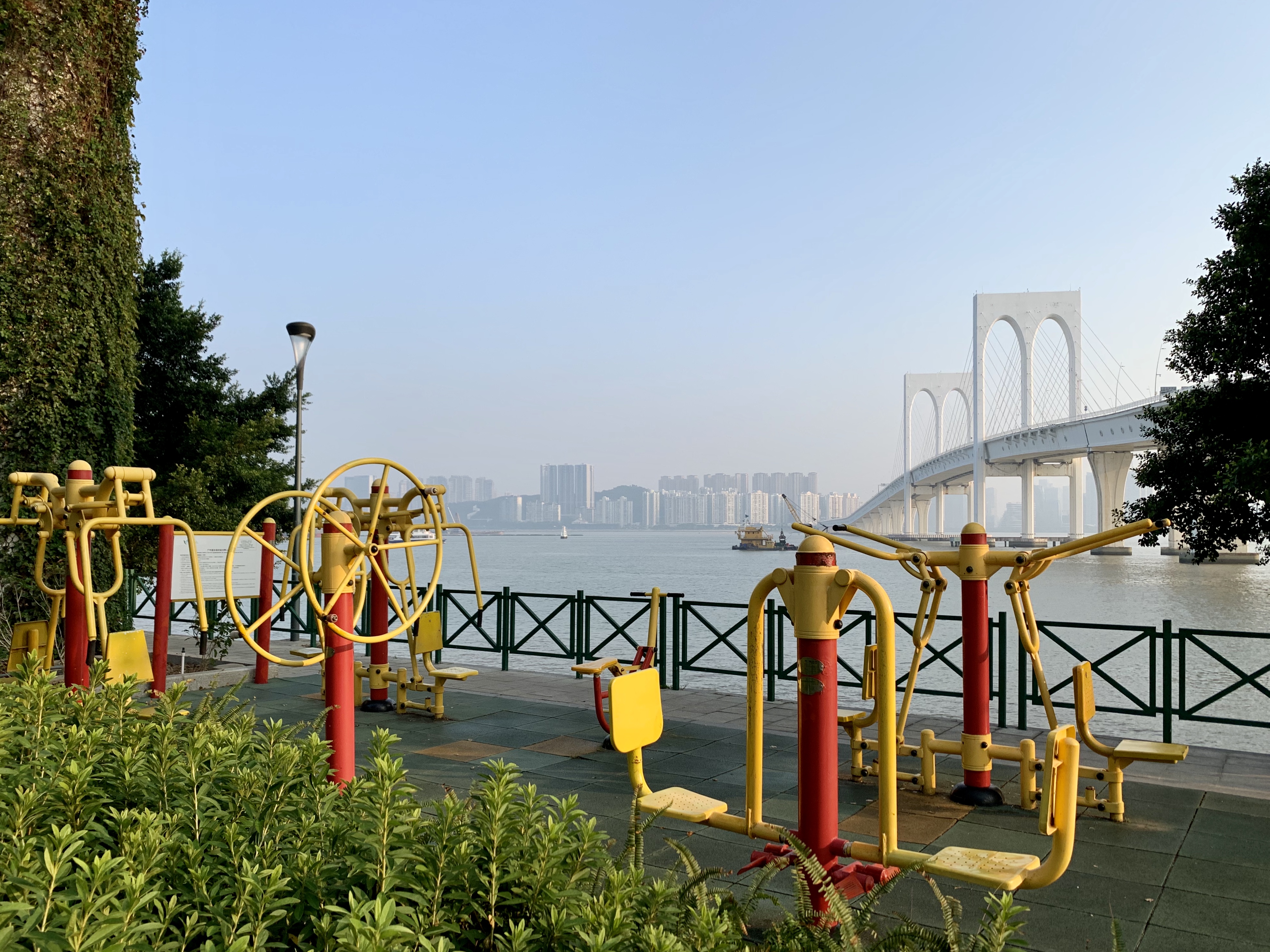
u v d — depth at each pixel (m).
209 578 9.16
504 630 10.42
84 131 9.97
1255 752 6.97
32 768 2.68
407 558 7.53
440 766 5.93
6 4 9.30
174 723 3.25
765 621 8.73
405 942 1.79
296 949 1.99
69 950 1.60
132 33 10.72
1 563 9.04
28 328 9.39
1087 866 4.16
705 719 7.59
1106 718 10.16
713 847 4.36
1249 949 3.31
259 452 16.23
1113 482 71.44
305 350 12.78
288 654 10.66
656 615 7.00
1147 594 39.44
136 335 15.03
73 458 9.78
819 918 2.79
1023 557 4.93
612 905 2.03
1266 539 9.12
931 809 5.04
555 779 5.63
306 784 2.77
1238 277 9.02
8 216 9.27
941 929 3.46
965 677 5.21
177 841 2.19
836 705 3.24
